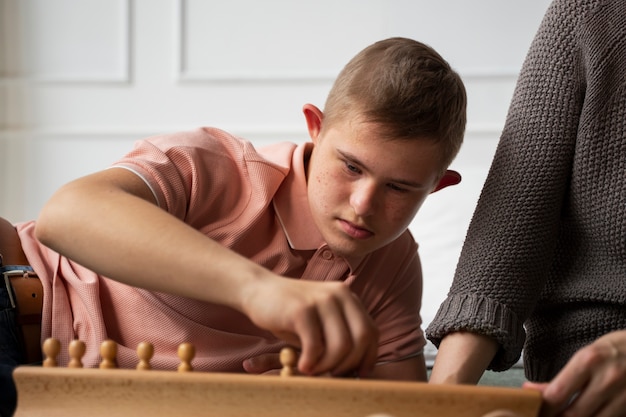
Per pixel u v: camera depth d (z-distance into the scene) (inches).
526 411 21.9
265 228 37.5
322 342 23.2
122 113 92.0
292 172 38.6
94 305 37.4
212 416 22.1
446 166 36.1
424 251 72.8
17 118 93.4
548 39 35.5
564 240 36.2
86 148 92.7
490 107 87.5
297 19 89.8
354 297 24.2
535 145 34.4
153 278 25.9
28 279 38.9
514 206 33.9
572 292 34.7
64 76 92.1
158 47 91.0
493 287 33.0
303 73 89.4
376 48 36.8
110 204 27.5
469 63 87.7
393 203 34.1
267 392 21.9
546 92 34.9
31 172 93.2
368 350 24.2
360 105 33.5
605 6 34.5
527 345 37.5
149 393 22.4
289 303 23.3
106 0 92.0
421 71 34.9
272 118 90.4
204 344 37.1
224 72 90.7
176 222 26.8
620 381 24.2
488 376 50.3
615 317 33.8
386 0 88.4
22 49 93.3
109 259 26.6
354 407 21.7
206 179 35.9
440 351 32.6
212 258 25.2
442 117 34.4
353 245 34.9
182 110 91.3
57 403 22.9
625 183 33.1
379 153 32.8
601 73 33.5
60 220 27.6
